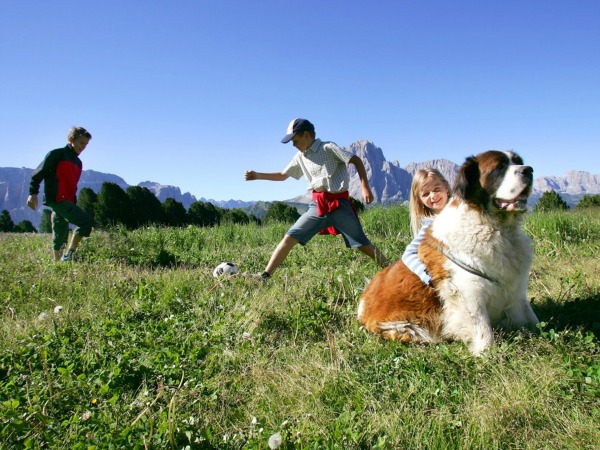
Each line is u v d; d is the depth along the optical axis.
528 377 1.71
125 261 4.68
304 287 3.19
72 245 4.70
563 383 1.62
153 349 2.23
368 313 2.48
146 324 2.60
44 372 1.97
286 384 1.88
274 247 5.60
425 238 2.38
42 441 1.55
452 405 1.63
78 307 3.02
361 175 3.46
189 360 2.10
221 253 5.35
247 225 8.32
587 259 3.85
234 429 1.62
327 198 3.42
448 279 2.22
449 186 2.90
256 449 1.41
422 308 2.31
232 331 2.41
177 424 1.57
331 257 4.30
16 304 3.10
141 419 1.63
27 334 2.50
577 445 1.31
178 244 6.37
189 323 2.56
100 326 2.54
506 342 2.04
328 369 1.92
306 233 3.51
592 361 1.82
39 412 1.66
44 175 4.55
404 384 1.81
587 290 2.75
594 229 5.03
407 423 1.52
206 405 1.78
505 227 2.17
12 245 6.20
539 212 5.57
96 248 5.23
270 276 3.55
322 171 3.39
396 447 1.41
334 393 1.79
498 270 2.15
